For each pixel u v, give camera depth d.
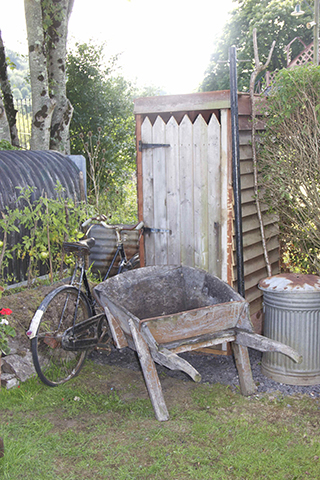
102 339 4.37
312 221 4.87
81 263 4.33
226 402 3.63
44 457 2.91
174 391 3.88
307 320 3.84
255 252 5.00
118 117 12.94
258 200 4.92
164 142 4.80
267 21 24.42
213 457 2.90
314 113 4.32
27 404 3.57
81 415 3.47
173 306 4.32
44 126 9.59
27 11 9.07
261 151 4.89
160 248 5.02
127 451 2.97
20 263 5.08
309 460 2.84
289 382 3.93
